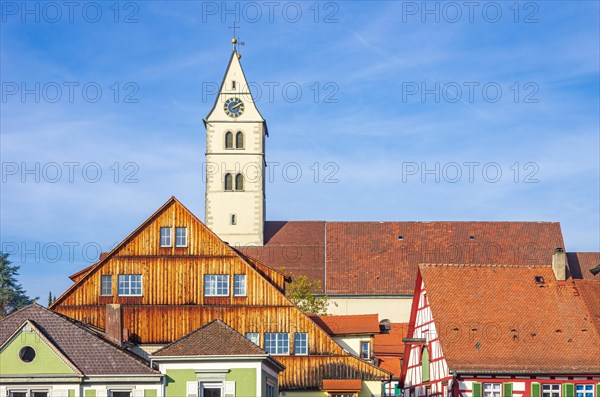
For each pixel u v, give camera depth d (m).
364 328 97.19
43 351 66.12
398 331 114.81
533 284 88.50
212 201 143.62
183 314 89.88
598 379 80.75
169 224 91.44
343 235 140.50
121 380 65.75
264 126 147.12
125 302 90.06
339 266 136.88
